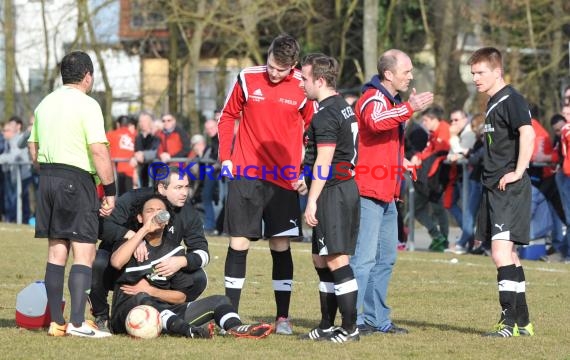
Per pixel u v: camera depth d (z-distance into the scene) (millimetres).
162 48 100500
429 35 87750
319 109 23688
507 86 25859
